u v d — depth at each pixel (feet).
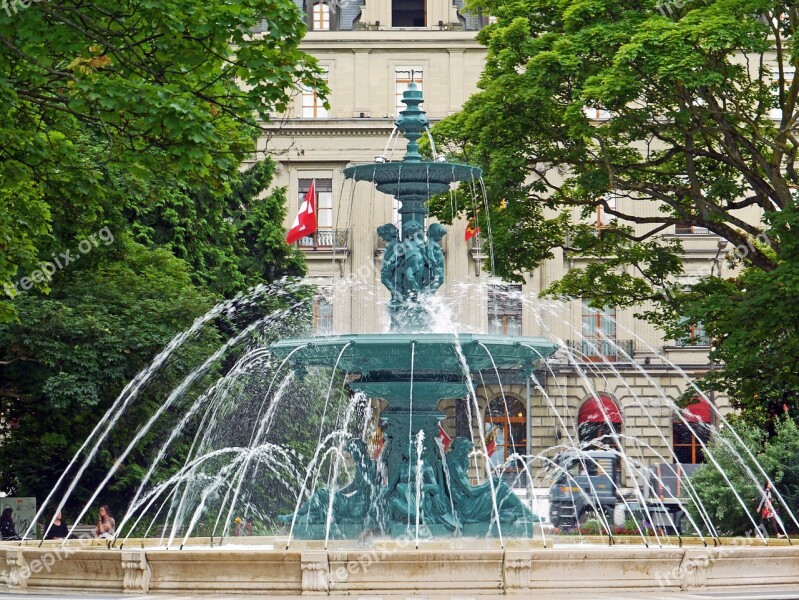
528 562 55.26
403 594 54.70
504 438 229.04
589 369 237.86
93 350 124.16
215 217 166.30
